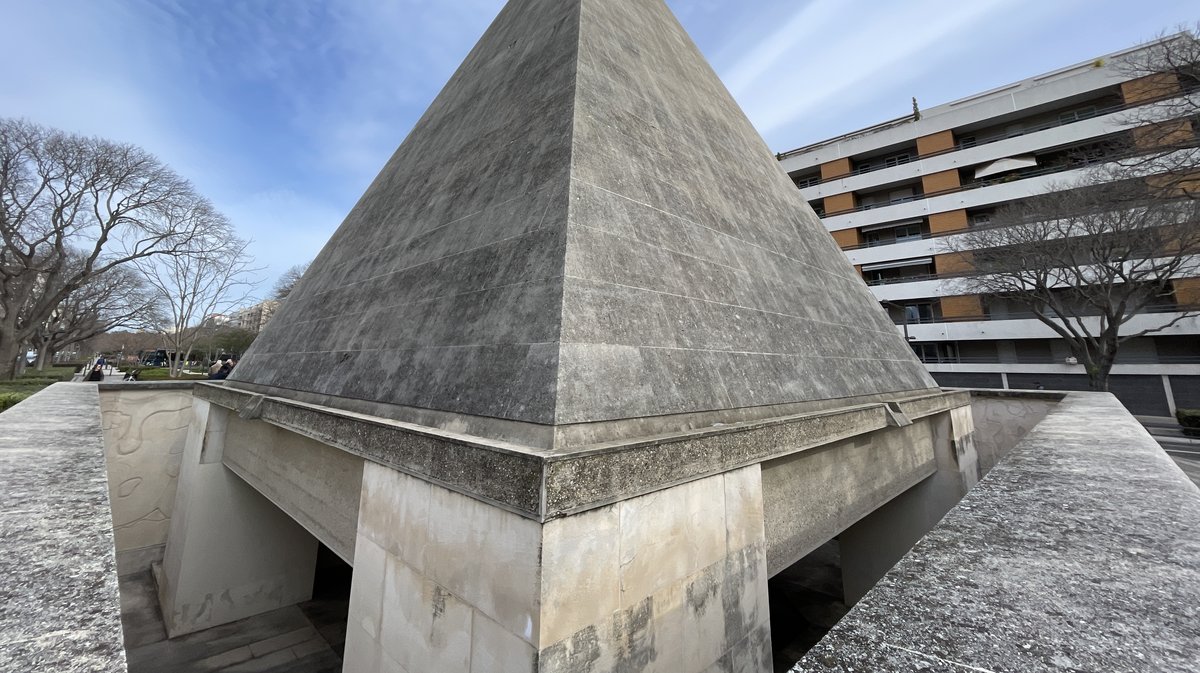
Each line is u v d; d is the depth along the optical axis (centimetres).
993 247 2003
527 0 709
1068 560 143
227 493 645
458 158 525
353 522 330
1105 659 95
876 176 2905
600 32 526
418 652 233
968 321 2508
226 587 641
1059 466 269
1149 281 1731
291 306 704
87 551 157
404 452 256
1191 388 2030
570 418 217
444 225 438
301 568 707
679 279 351
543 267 285
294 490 430
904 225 2873
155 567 752
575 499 185
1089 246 1655
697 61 841
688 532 240
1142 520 177
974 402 874
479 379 269
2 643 103
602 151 373
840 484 405
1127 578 130
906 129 2853
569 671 178
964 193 2594
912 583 132
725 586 261
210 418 639
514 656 179
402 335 372
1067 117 2466
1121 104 2302
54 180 1961
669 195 417
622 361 263
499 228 354
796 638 596
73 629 112
